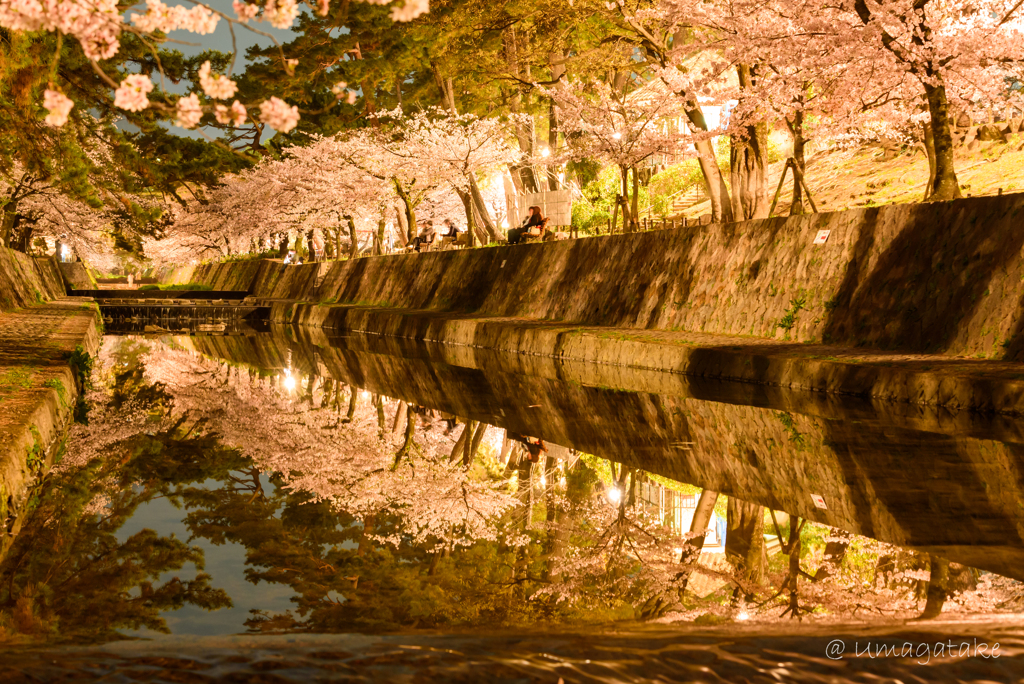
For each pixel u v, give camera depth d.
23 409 5.63
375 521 4.08
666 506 4.49
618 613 2.43
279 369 13.22
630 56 21.38
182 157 29.83
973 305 9.30
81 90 19.86
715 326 13.30
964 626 1.98
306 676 1.56
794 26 13.45
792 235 12.51
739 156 15.84
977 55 11.46
